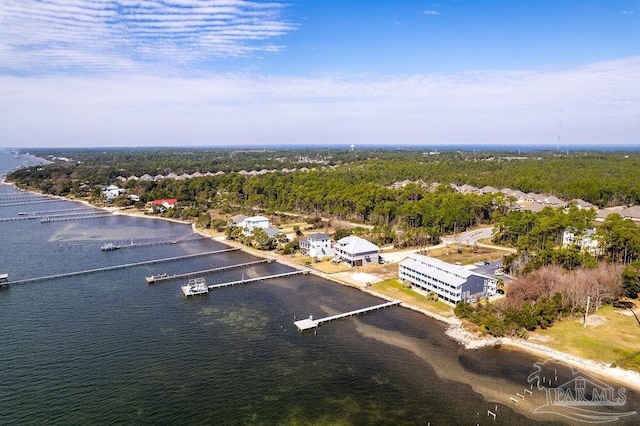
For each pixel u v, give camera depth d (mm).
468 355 77812
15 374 70250
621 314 93312
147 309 98562
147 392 65875
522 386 68188
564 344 80625
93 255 148125
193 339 83500
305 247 148125
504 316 87062
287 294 109875
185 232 189750
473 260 133500
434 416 61062
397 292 109562
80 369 72062
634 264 104500
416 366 74125
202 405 63062
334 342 83000
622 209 184000
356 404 63688
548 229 137125
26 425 58031
